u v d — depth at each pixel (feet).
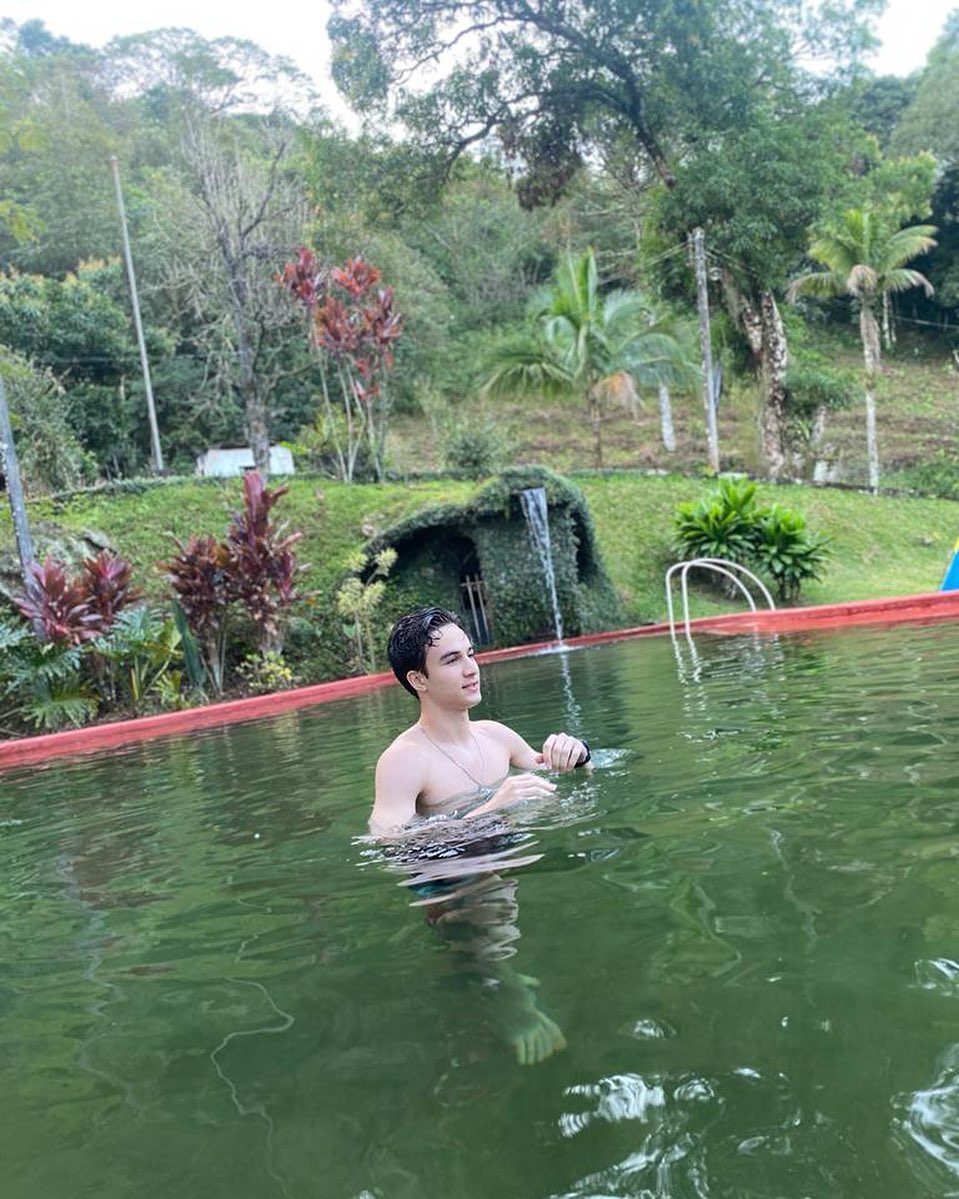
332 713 20.89
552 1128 2.93
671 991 3.80
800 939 4.18
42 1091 3.69
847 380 75.87
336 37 64.85
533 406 117.50
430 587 40.96
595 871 5.59
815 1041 3.26
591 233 120.16
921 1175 2.51
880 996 3.54
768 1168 2.61
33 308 76.95
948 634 18.51
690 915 4.65
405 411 108.37
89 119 98.63
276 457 73.36
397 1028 3.80
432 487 49.55
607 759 9.16
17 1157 3.19
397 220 71.92
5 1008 4.71
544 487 39.75
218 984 4.65
